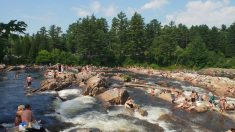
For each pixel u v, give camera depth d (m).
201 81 69.38
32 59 118.75
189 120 30.86
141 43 132.62
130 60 132.50
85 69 83.88
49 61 117.06
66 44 148.25
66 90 44.31
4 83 53.84
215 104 38.66
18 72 79.25
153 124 28.23
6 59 107.44
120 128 26.38
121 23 138.00
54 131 24.67
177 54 137.88
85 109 33.03
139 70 102.62
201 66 131.38
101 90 41.09
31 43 124.12
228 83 66.25
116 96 36.72
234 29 147.25
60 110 32.25
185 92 47.84
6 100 36.91
